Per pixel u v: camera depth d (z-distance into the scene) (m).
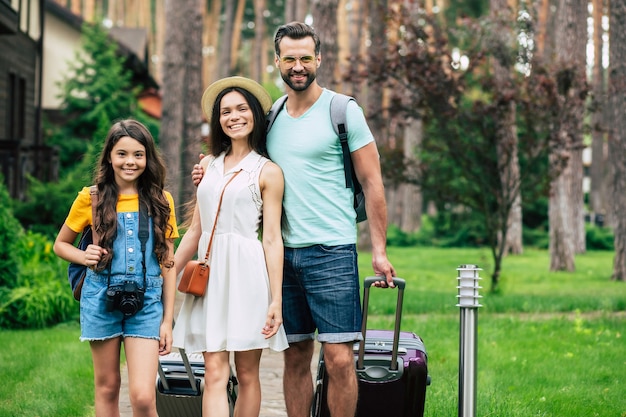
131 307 4.96
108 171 5.14
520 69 16.83
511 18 16.27
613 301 14.89
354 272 5.27
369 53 16.91
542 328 11.62
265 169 5.23
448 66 16.28
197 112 26.97
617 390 7.93
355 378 5.19
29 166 24.48
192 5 26.78
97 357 5.12
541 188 16.95
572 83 16.08
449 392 7.29
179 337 5.27
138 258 5.09
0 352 9.55
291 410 5.63
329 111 5.30
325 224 5.25
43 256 13.88
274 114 5.41
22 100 27.02
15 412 6.87
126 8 63.25
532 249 39.47
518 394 7.65
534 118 16.09
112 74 34.72
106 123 21.27
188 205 5.72
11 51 25.08
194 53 27.03
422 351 5.38
